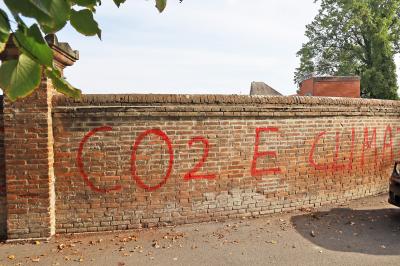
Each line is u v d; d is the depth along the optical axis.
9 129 5.76
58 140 6.07
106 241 5.89
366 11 29.06
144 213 6.50
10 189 5.80
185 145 6.66
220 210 6.96
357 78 23.98
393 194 7.21
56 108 6.01
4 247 5.60
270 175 7.38
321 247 5.75
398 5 29.81
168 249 5.59
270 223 6.86
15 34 1.08
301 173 7.74
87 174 6.21
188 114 6.62
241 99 6.99
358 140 8.65
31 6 1.00
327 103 7.96
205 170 6.82
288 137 7.53
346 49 32.50
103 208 6.31
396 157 9.76
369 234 6.38
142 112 6.36
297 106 7.56
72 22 1.29
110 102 6.23
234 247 5.69
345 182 8.47
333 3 32.19
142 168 6.45
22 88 1.16
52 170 6.02
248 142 7.12
